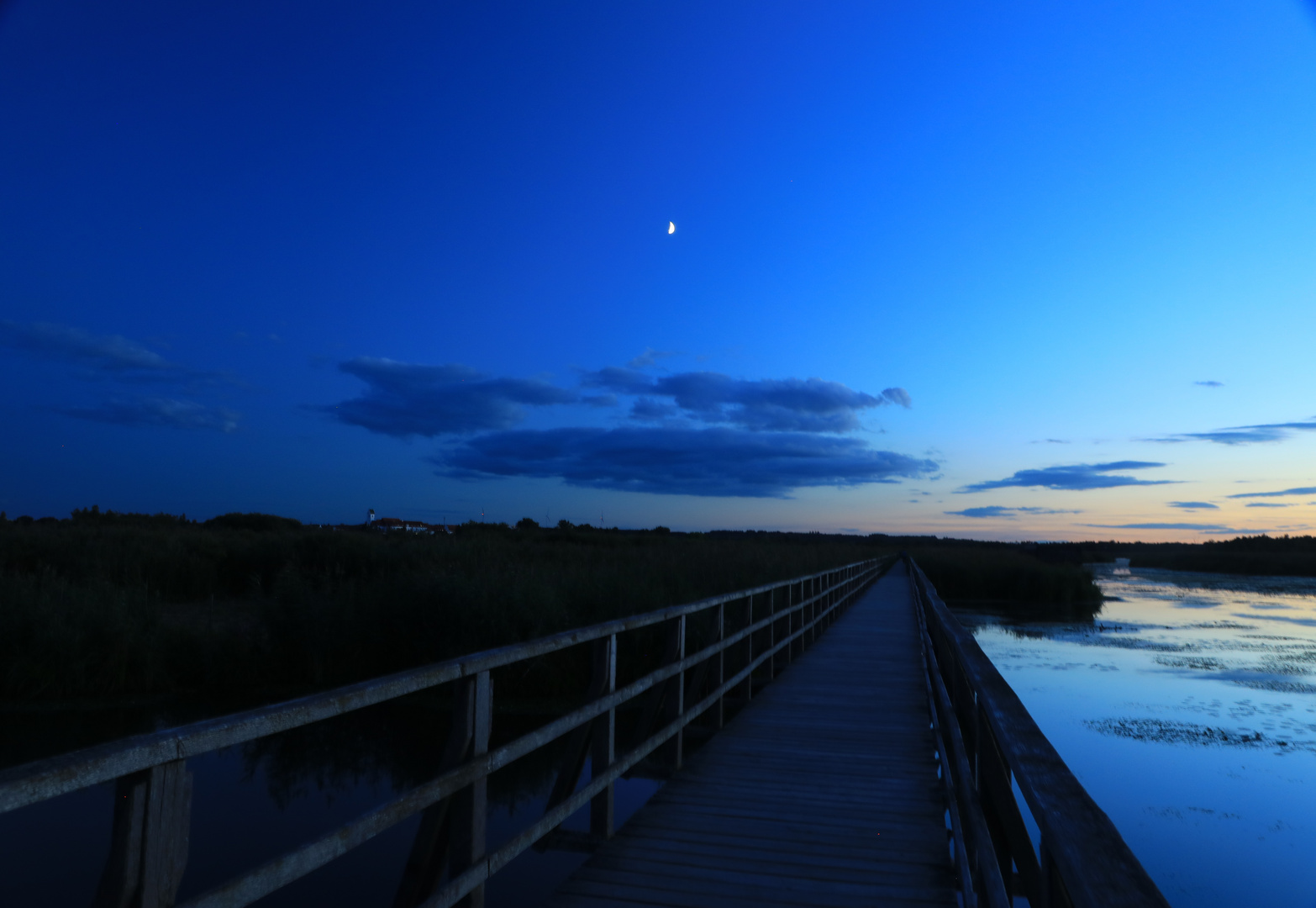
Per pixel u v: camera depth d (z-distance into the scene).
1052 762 1.61
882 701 9.12
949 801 5.03
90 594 13.01
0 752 9.16
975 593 39.38
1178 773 10.36
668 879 4.11
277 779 8.52
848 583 21.89
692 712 6.36
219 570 21.50
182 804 1.84
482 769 3.20
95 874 5.86
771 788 5.76
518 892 5.94
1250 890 6.98
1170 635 24.50
